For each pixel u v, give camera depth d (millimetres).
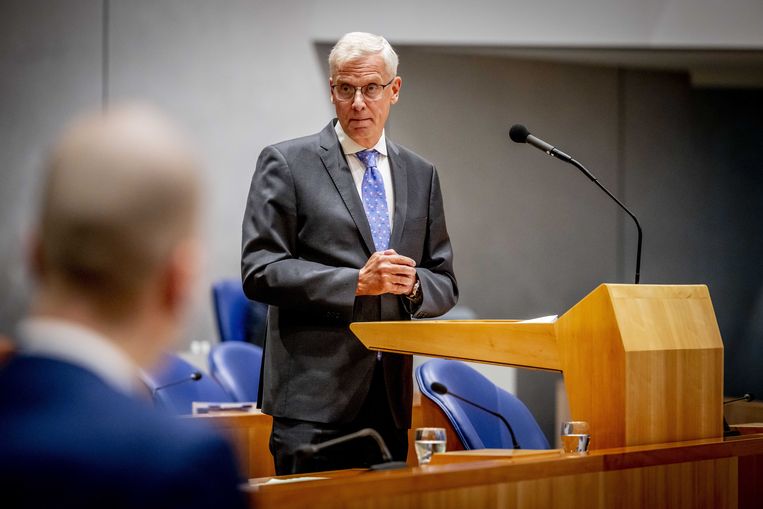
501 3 12820
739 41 12719
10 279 12422
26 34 12648
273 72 13266
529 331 4332
